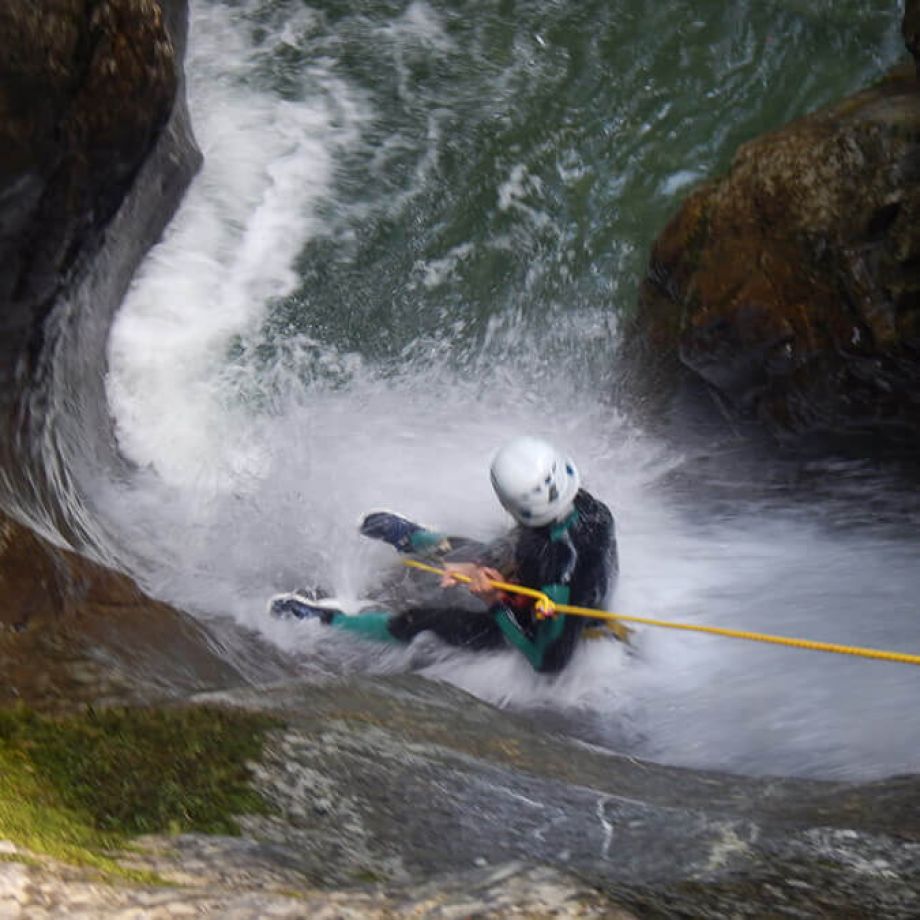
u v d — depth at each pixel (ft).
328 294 70.69
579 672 47.93
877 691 46.73
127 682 35.17
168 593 46.73
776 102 82.94
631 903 23.12
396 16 87.92
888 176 57.21
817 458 60.95
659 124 82.33
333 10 87.76
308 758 30.07
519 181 79.30
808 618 52.65
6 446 42.14
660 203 78.64
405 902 22.41
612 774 35.96
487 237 76.43
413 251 74.84
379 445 62.39
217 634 44.16
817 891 25.18
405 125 81.35
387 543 52.95
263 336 65.82
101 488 50.42
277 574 51.11
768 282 60.03
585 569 46.34
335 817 27.48
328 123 80.53
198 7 87.04
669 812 30.60
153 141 45.27
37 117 39.32
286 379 64.44
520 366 69.87
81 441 49.73
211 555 50.70
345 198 76.74
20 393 43.91
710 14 86.99
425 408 66.23
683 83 84.17
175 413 58.54
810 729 44.45
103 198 44.29
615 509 60.44
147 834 25.03
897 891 25.54
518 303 73.31
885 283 56.39
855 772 40.78
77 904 20.49
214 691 36.50
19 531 39.04
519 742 37.09
